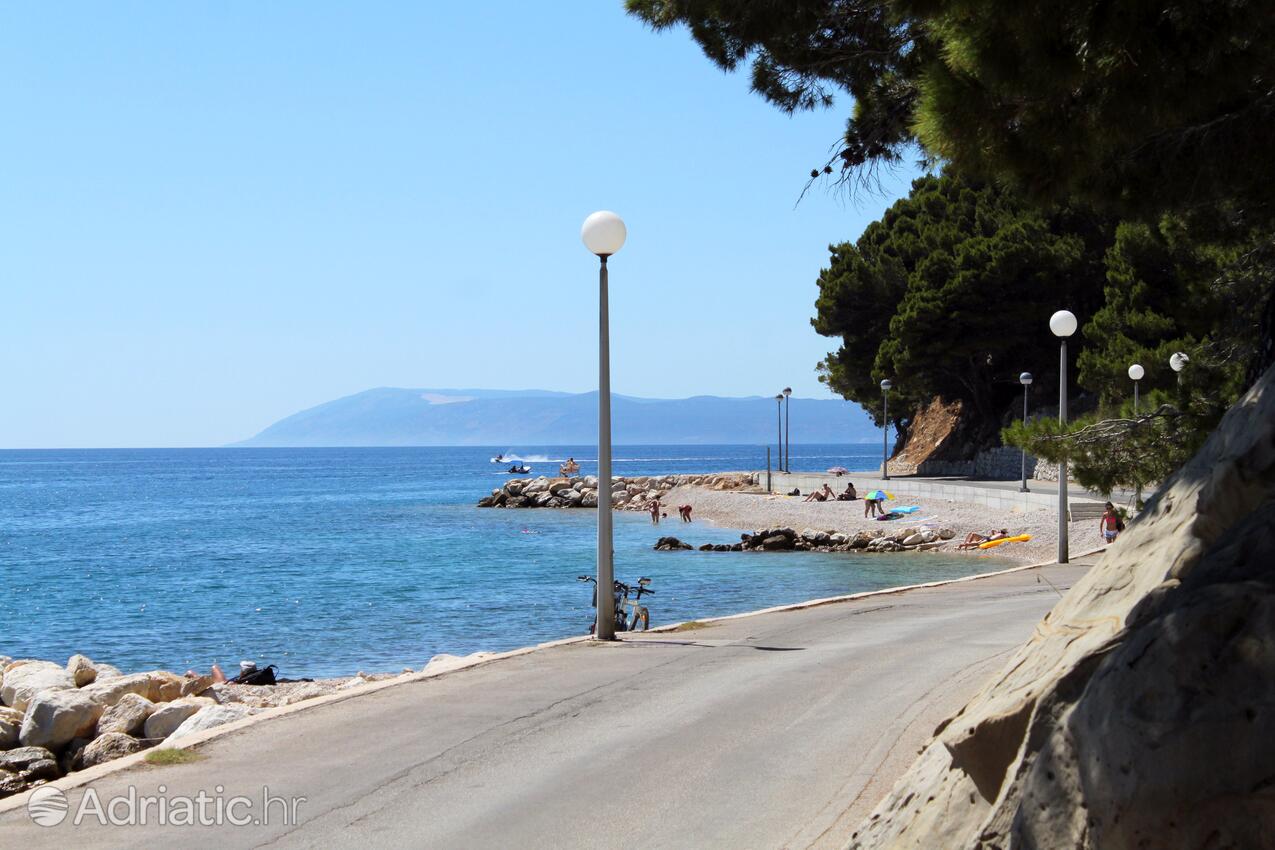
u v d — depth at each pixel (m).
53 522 83.50
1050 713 4.48
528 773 9.16
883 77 11.18
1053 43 7.40
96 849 7.36
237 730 10.66
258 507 99.69
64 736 14.04
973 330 61.69
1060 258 59.09
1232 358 14.37
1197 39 7.28
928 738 10.07
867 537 47.28
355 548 56.59
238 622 32.31
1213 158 9.27
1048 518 42.25
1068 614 5.51
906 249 70.19
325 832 7.74
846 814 8.05
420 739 10.27
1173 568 4.88
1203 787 3.55
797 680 12.86
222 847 7.41
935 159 9.60
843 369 74.88
